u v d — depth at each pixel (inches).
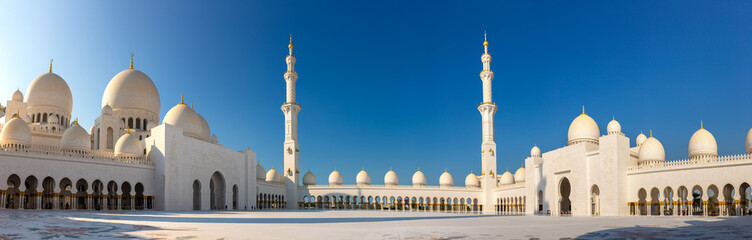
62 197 2578.7
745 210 2151.8
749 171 1907.0
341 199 4065.0
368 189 4067.4
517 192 3511.3
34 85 3038.9
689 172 2126.0
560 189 2802.7
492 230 845.2
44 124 2866.6
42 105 2994.6
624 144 2444.6
